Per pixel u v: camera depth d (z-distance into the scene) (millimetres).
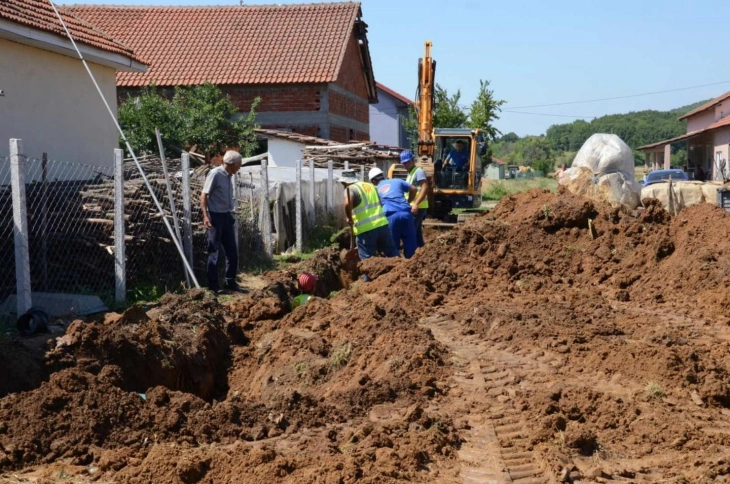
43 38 12430
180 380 7137
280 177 18453
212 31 35469
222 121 26531
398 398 6047
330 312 8570
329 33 34844
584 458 5027
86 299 8789
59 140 13648
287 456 4820
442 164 24031
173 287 10609
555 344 7406
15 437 4859
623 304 9758
